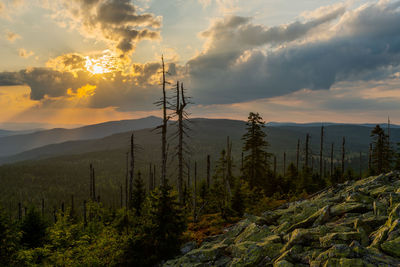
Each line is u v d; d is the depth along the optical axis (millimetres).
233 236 13547
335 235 8672
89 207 29656
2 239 14188
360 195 12695
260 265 9086
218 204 26828
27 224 22688
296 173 44719
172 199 13781
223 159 33969
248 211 22438
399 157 38812
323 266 7246
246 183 25578
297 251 8812
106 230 14914
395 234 7910
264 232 11773
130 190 25969
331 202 13828
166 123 20703
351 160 162625
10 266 13945
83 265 12711
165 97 20891
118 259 13227
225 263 10203
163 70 20891
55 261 13086
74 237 16359
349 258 7125
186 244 14086
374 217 9969
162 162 20406
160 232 13266
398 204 9312
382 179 16781
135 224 15273
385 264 6660
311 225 11227
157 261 12781
